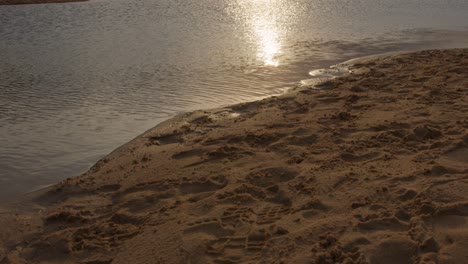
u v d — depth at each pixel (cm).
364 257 426
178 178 631
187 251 463
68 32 1867
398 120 780
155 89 1095
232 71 1253
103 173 666
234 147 714
